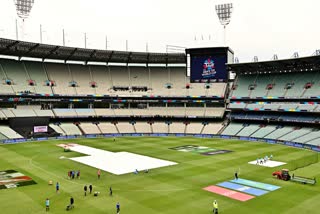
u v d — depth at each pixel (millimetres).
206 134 101000
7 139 83188
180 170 51062
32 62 110438
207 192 39281
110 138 94312
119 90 113688
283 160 59688
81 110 107938
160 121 112562
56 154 65188
